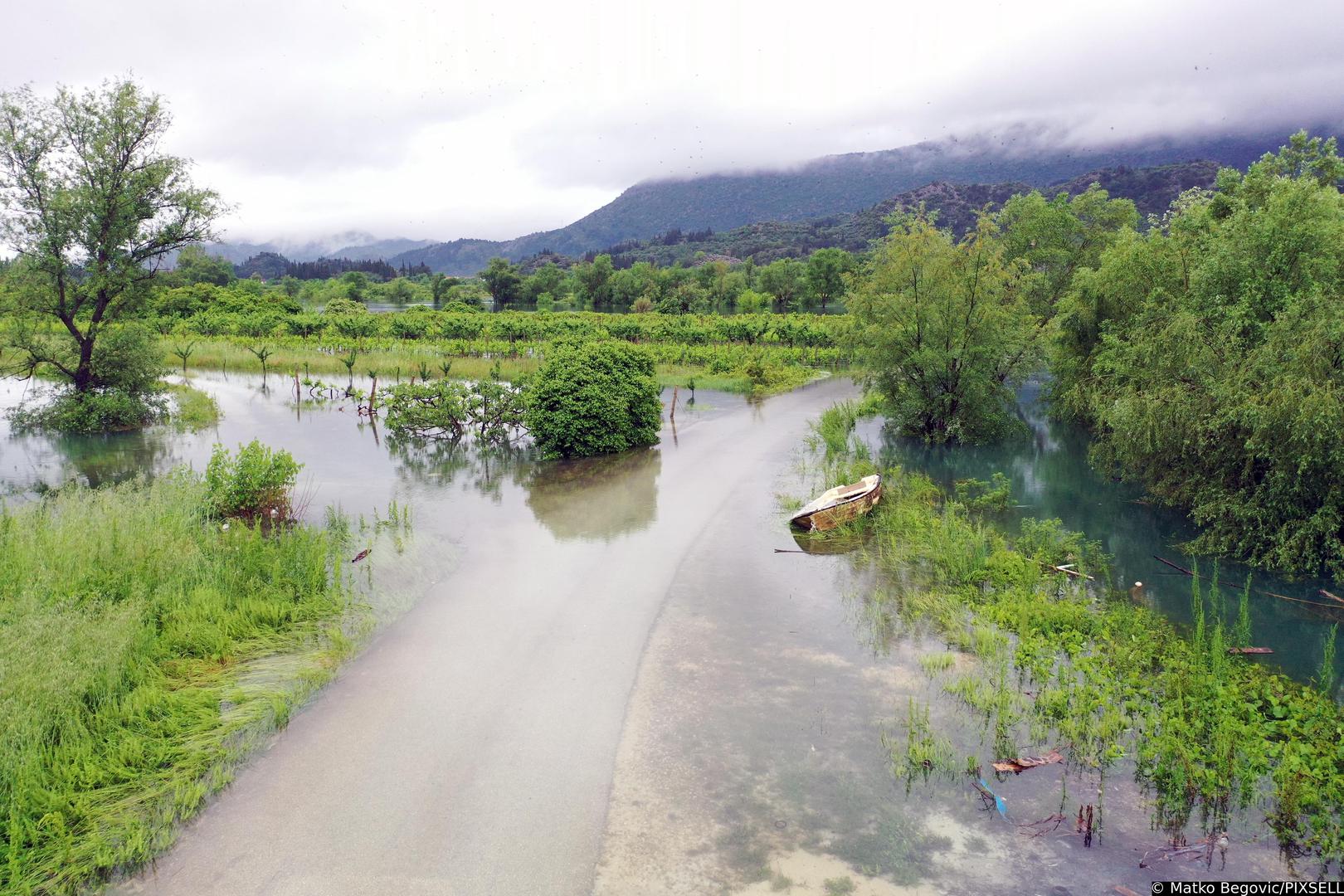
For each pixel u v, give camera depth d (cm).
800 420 2673
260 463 1391
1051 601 1115
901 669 902
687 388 3472
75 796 643
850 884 566
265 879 566
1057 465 2109
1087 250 3428
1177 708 792
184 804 643
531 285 12862
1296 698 843
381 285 15912
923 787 682
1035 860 593
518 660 906
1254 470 1369
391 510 1480
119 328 2692
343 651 911
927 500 1638
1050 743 750
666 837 615
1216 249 1588
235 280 11644
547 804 653
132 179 2611
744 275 11638
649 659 916
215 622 951
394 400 2327
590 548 1309
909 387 2422
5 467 2000
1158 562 1329
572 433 2017
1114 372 1831
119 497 1308
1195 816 650
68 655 779
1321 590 1193
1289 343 1273
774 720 788
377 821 629
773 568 1230
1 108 2408
